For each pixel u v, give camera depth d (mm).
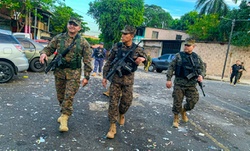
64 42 3055
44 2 21500
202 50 21094
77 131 3242
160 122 4102
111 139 3104
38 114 3816
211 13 28547
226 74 20250
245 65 19531
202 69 3748
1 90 5234
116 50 3205
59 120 3457
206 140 3479
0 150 2496
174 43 23719
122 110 3443
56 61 3062
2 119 3408
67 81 3111
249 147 3412
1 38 6055
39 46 9117
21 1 19109
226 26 23156
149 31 32344
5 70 6043
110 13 30797
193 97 3797
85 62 3178
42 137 2924
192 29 28125
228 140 3600
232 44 19656
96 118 3938
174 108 3842
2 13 19156
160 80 10828
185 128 3918
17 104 4266
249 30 19922
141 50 3154
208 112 5324
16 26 21500
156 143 3145
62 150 2645
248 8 21594
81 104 4723
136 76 11492
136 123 3893
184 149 3057
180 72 3674
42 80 7184
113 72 3100
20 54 6285
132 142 3092
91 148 2777
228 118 4996
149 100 5867
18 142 2729
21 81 6633
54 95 5281
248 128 4410
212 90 9445
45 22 31453
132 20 30062
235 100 7598
